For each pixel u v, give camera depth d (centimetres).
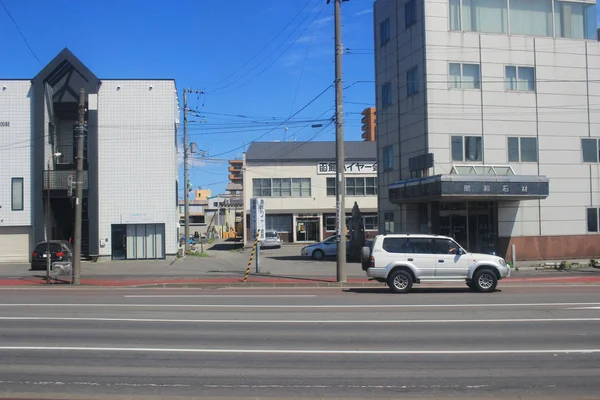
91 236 3369
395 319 1192
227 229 8856
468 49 2881
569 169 2973
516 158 2903
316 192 5678
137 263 3231
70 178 2859
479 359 820
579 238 2964
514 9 2961
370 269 1791
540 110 2948
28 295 1756
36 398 638
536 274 2400
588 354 851
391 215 3291
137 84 3456
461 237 2897
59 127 3644
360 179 5819
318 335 1007
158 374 738
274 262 3284
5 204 3325
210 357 834
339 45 2131
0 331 1047
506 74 2919
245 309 1367
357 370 759
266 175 5650
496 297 1623
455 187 2550
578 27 3045
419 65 2914
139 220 3419
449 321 1162
